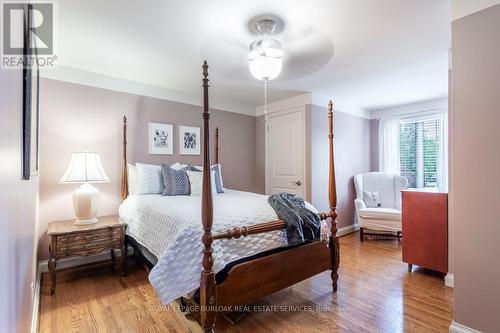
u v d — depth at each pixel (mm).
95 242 2486
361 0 1685
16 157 931
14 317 913
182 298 1951
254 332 1746
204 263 1532
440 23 1971
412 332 1728
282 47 2326
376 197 4227
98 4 1695
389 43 2283
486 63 1574
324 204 3914
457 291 1710
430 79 3223
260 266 1778
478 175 1620
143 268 2832
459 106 1688
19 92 981
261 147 4520
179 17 1857
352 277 2613
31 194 1583
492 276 1572
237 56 2500
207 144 1560
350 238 4066
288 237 1914
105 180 2674
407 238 2785
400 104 4496
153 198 2668
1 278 680
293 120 3992
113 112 3107
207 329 1508
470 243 1656
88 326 1798
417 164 4406
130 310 2000
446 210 2514
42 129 2668
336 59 2602
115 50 2381
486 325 1592
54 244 2283
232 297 1629
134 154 3260
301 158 3875
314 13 1823
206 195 1536
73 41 2209
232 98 4035
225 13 1813
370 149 4875
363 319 1881
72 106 2834
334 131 4148
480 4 1591
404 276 2635
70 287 2391
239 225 1801
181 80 3207
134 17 1854
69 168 2545
